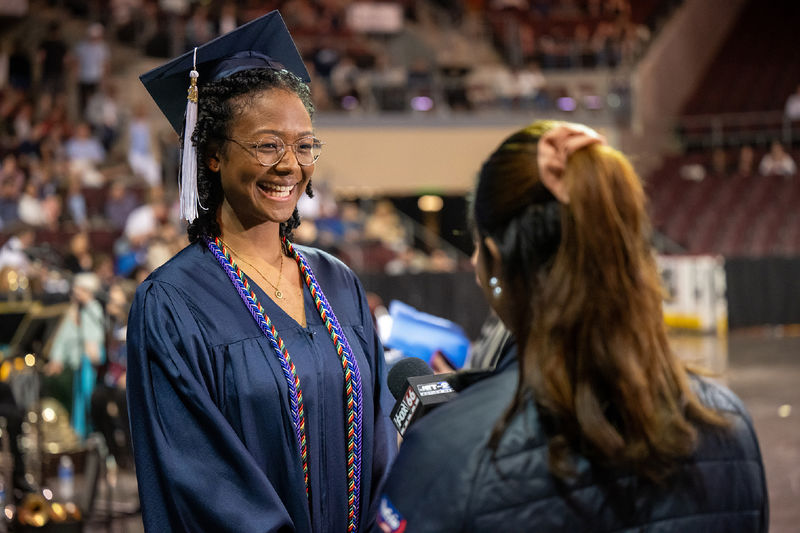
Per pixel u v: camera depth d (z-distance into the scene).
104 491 5.40
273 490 1.62
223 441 1.62
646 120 16.62
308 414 1.73
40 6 14.77
